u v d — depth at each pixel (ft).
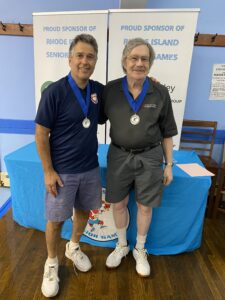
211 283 5.22
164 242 6.05
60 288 4.91
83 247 6.18
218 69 8.54
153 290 4.99
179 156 6.79
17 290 4.85
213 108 8.99
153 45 7.36
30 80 9.31
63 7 8.46
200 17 8.14
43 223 6.53
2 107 9.75
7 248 6.03
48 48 7.93
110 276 5.29
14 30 8.69
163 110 4.42
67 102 3.92
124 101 4.33
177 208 5.67
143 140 4.39
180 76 7.53
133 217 5.88
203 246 6.42
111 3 8.30
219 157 9.40
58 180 4.25
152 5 8.18
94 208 4.89
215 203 7.63
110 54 7.60
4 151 10.02
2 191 9.43
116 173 4.73
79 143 4.18
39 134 3.96
